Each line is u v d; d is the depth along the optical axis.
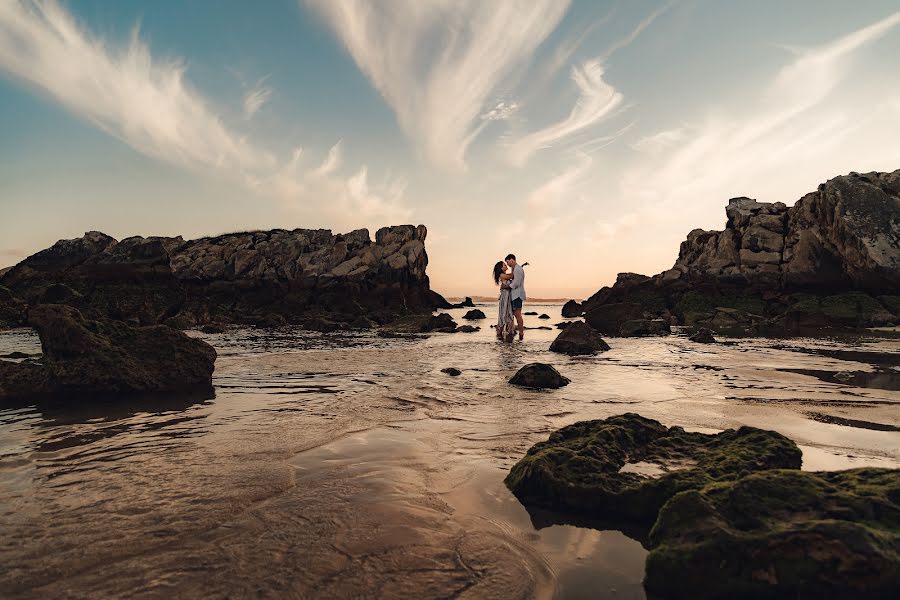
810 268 28.95
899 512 2.50
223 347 15.11
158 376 7.93
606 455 3.84
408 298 45.84
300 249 44.09
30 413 6.23
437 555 2.70
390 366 10.54
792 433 5.00
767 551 2.38
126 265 33.12
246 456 4.41
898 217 26.12
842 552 2.26
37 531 2.90
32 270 35.19
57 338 7.91
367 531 2.95
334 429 5.38
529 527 3.15
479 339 18.48
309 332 22.73
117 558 2.59
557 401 6.84
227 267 41.88
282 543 2.78
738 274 31.72
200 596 2.26
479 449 4.66
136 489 3.59
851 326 22.91
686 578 2.43
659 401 6.77
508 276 17.98
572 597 2.37
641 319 22.00
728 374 9.21
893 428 5.20
